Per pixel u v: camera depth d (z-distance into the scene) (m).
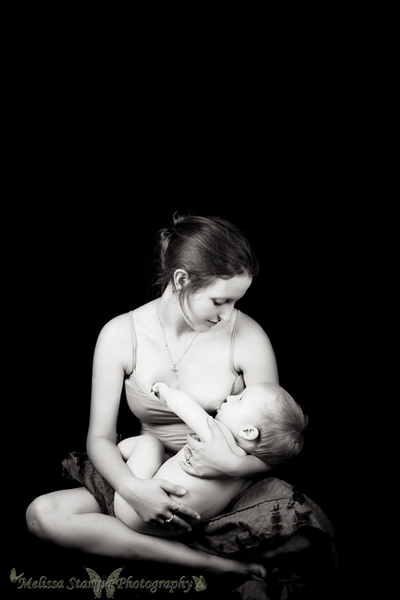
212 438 2.88
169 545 2.89
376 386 4.53
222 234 2.88
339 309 5.02
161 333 3.16
